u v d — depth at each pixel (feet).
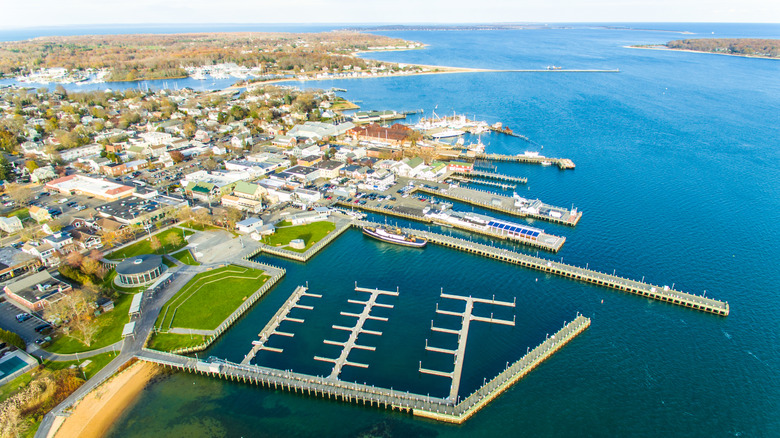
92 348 379.55
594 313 436.35
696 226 601.21
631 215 637.71
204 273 493.36
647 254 535.60
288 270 514.68
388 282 490.49
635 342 396.57
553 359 378.32
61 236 540.52
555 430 313.94
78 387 340.39
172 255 529.86
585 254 538.47
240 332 410.31
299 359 376.89
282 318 429.38
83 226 584.81
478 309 442.09
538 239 563.48
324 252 555.28
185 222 614.75
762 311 433.48
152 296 449.89
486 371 361.51
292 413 329.52
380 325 418.72
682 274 493.36
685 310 438.81
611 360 376.27
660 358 377.50
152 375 360.48
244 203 640.17
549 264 510.58
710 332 407.85
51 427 310.04
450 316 431.43
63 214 627.05
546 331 409.08
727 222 610.24
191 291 460.14
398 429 316.60
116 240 552.41
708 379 355.56
